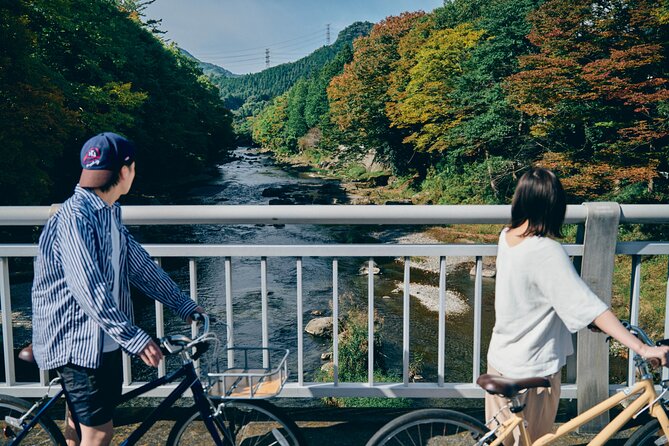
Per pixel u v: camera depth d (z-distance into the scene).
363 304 16.11
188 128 56.72
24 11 21.38
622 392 1.94
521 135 29.14
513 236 1.92
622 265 18.42
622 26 21.02
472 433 2.01
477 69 32.53
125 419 2.87
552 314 1.87
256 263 20.59
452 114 36.72
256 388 2.04
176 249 2.71
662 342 1.83
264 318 2.70
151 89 43.75
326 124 68.69
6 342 2.90
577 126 25.61
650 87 20.83
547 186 1.82
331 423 2.86
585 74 21.02
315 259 21.72
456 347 12.80
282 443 2.10
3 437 2.45
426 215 2.66
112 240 1.83
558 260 1.79
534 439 2.00
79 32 28.70
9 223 2.73
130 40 41.97
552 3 22.28
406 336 2.81
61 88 24.08
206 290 17.09
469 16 48.41
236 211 2.70
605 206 2.63
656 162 20.70
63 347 1.83
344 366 10.62
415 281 18.80
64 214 1.78
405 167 45.47
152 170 48.41
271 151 108.88
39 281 1.84
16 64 18.80
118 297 1.93
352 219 2.68
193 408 2.11
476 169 33.72
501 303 1.95
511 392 1.77
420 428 2.07
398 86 42.06
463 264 20.83
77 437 2.17
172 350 1.87
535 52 30.56
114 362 1.88
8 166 19.69
